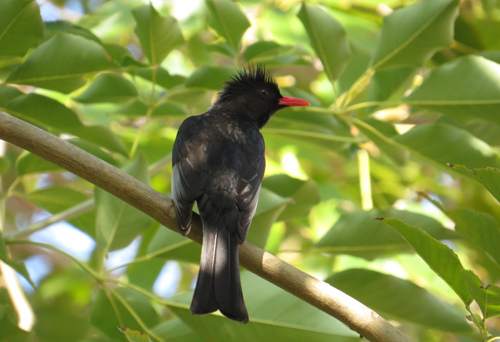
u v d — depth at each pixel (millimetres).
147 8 8625
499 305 5531
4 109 8484
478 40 13086
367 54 11828
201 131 8266
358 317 5961
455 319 7910
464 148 8406
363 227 8555
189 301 7824
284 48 9766
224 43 10219
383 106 9266
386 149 9180
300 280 6227
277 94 9961
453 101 8414
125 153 9133
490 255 7512
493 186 5852
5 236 9188
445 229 8391
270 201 7855
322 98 13414
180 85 9297
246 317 6414
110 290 8211
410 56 8844
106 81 9047
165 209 6938
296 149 14078
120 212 8164
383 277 7988
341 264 11938
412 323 8047
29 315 9984
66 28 9445
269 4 13438
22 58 9016
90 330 12898
